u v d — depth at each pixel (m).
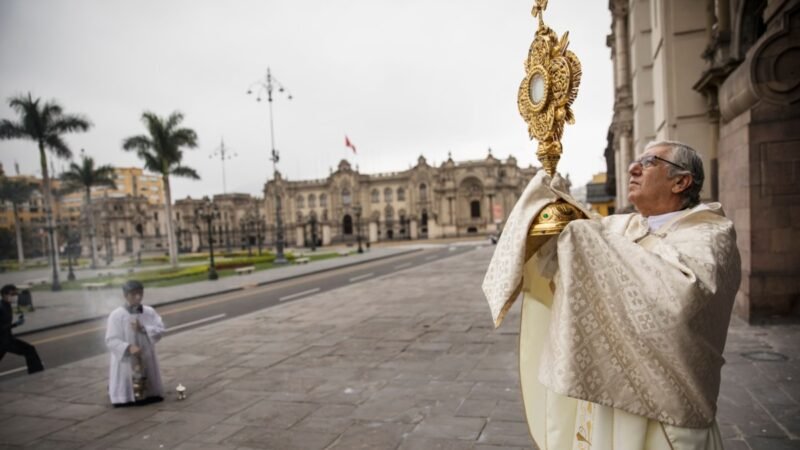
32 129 23.28
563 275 1.56
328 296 13.68
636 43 13.96
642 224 1.82
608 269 1.53
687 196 1.77
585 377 1.52
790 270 6.68
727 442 3.56
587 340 1.54
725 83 7.80
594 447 1.64
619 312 1.50
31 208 55.09
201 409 5.11
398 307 10.93
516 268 1.62
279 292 16.39
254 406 5.10
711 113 9.38
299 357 6.98
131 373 5.33
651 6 11.89
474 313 9.66
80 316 13.66
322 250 58.16
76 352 9.10
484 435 4.04
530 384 1.94
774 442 3.53
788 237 6.67
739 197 7.22
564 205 1.68
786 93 6.54
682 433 1.51
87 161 37.19
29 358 7.14
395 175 88.06
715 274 1.44
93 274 32.69
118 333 5.34
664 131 10.62
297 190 94.31
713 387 1.52
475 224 83.69
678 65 10.26
